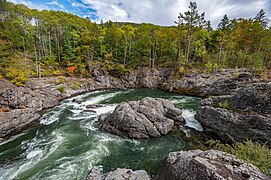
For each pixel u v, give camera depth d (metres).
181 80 43.78
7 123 17.95
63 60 48.38
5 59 34.69
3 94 22.20
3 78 29.22
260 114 15.36
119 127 18.19
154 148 15.77
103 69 49.03
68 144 15.95
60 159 13.56
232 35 47.59
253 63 40.22
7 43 41.00
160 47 55.31
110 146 15.84
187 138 17.70
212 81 38.00
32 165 12.73
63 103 29.80
